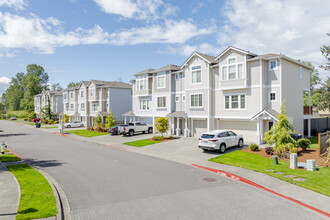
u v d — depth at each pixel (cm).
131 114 3562
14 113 10462
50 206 732
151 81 3312
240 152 1705
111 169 1290
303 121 2439
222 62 2361
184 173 1207
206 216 694
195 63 2644
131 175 1162
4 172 1180
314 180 1025
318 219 681
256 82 2142
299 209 752
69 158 1619
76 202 808
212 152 1783
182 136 2775
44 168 1316
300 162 1370
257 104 2136
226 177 1137
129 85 4591
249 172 1193
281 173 1164
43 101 7650
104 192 909
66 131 3919
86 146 2258
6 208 714
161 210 737
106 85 4334
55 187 975
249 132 2294
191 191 923
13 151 1923
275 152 1560
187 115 2727
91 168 1314
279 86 2069
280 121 1546
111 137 2967
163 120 2484
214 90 2517
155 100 3198
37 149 2038
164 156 1692
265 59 2116
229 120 2459
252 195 881
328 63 2388
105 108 4416
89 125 4888
